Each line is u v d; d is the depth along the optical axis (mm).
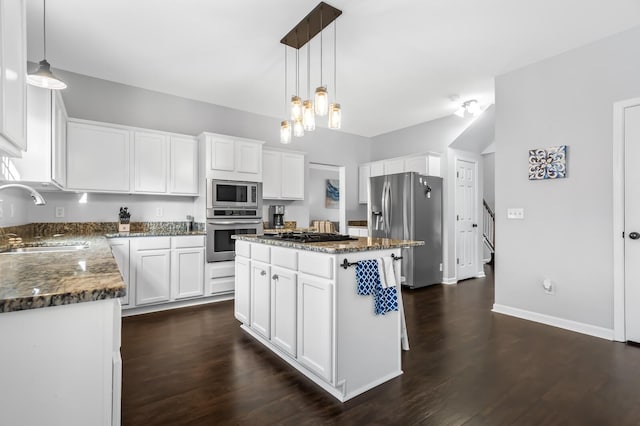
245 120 4730
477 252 5492
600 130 2789
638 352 2469
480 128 4918
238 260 3023
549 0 2305
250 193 4164
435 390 1965
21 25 1349
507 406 1795
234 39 2822
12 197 2744
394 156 5875
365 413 1743
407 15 2486
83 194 3566
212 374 2150
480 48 2975
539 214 3168
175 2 2316
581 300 2898
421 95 4168
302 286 2139
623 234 2670
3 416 847
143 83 3762
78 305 927
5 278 1055
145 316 3352
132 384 2018
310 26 2625
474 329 2975
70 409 917
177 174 3869
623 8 2383
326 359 1916
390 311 2133
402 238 4648
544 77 3156
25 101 1402
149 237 3445
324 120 5234
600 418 1686
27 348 870
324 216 8883
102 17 2496
